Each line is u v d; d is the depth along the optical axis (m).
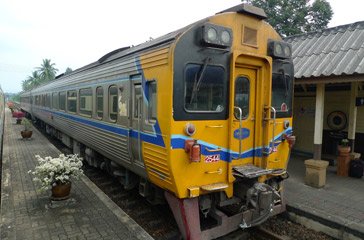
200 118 3.93
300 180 7.06
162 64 3.89
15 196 5.85
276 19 18.28
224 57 4.11
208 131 4.02
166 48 3.86
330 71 6.49
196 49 3.87
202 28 3.82
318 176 6.44
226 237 4.68
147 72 4.33
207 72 3.98
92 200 5.64
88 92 7.54
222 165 4.20
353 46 7.22
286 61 4.97
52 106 13.00
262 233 4.82
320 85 6.77
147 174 4.63
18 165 8.59
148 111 4.38
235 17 4.20
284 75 4.95
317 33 9.24
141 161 4.77
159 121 3.96
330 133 9.16
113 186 7.25
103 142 6.59
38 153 10.46
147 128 4.39
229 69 4.16
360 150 8.62
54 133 14.50
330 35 8.63
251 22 4.38
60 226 4.55
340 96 8.88
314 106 9.39
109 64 6.14
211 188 3.92
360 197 5.92
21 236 4.23
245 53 4.22
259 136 4.66
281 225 5.19
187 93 3.83
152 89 4.28
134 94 4.93
